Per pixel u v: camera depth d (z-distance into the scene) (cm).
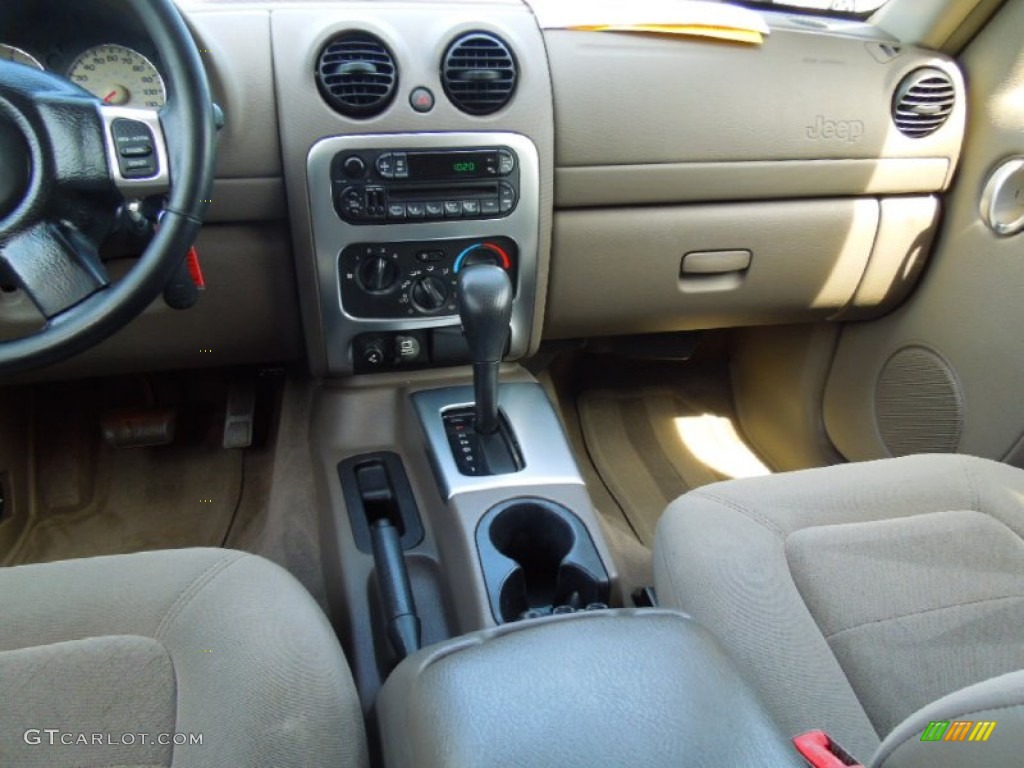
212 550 90
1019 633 83
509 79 119
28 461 161
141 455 168
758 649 82
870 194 142
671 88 126
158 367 137
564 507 117
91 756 68
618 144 127
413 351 133
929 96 137
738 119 130
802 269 145
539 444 124
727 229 138
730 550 92
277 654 76
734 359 193
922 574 89
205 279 126
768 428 186
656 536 100
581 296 139
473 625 107
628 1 126
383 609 112
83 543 154
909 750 49
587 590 111
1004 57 132
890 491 99
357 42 114
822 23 144
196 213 87
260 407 173
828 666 81
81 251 88
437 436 125
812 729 75
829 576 89
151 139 87
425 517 127
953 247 144
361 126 116
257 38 113
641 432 183
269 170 118
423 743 67
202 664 75
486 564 110
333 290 124
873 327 161
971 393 141
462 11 119
